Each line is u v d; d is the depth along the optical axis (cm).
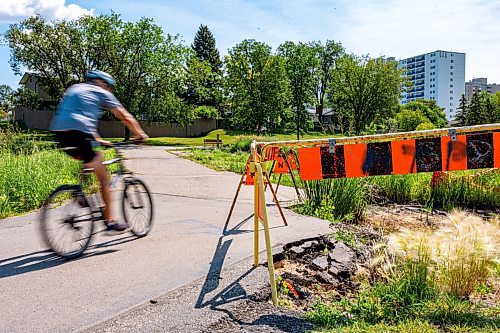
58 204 480
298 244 542
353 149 490
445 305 365
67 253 483
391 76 5625
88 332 312
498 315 351
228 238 558
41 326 320
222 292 386
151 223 592
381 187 941
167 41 4828
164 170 1466
